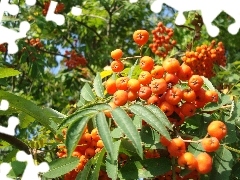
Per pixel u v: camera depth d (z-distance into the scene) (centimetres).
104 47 71
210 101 21
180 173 20
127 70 25
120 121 18
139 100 21
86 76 69
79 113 19
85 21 75
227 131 21
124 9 73
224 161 21
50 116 23
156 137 20
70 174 22
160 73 20
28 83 70
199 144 20
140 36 23
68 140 18
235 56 63
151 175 20
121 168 21
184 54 48
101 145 21
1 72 22
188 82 20
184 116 21
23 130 47
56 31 68
